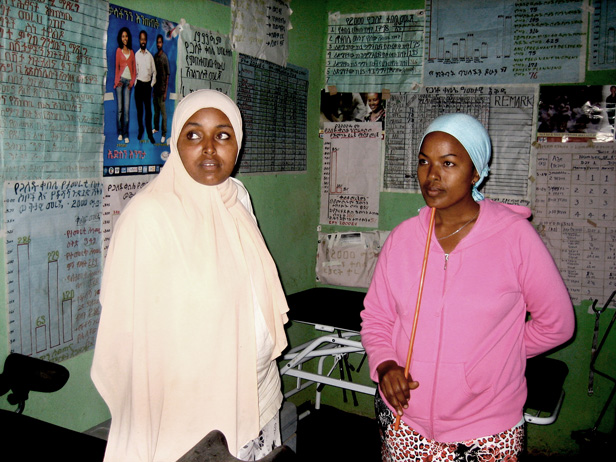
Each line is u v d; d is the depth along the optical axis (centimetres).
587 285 250
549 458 263
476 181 128
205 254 120
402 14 275
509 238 121
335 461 253
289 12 262
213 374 119
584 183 247
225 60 221
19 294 146
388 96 282
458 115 123
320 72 296
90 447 113
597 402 252
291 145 276
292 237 285
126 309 114
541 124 252
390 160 285
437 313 122
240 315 126
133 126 178
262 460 82
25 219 146
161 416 118
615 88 238
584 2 240
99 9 162
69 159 157
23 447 110
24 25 140
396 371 122
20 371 131
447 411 121
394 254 134
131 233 114
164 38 188
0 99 137
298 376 231
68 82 154
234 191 138
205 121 121
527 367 205
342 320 232
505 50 256
